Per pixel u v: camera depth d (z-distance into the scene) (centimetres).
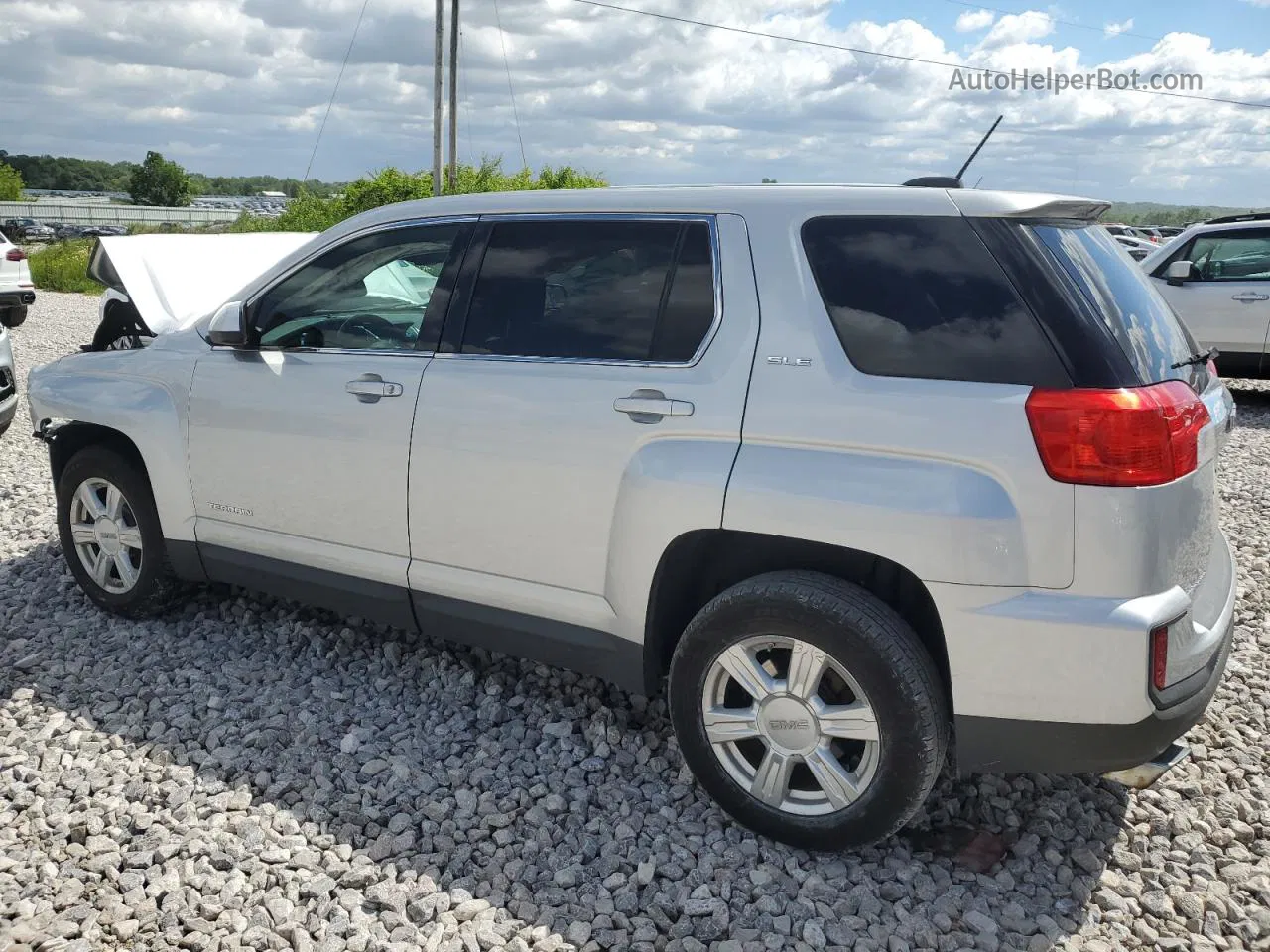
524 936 271
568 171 3456
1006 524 262
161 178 11950
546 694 403
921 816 323
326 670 420
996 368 268
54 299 2172
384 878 292
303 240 744
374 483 371
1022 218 281
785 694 293
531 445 333
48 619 467
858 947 268
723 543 319
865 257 289
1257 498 696
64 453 477
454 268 363
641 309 323
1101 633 257
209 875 290
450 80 2761
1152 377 271
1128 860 303
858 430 279
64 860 298
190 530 428
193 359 422
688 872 299
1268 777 348
